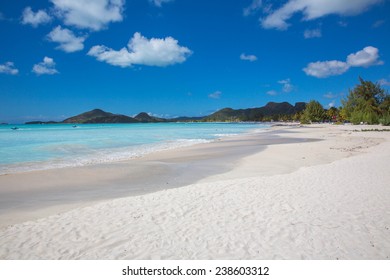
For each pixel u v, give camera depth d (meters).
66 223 6.32
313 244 5.07
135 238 5.51
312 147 21.45
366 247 4.94
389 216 6.20
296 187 8.73
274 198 7.69
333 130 49.19
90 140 33.34
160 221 6.31
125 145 27.14
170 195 8.30
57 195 9.27
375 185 8.62
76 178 11.91
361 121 67.81
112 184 10.83
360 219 6.08
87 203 8.30
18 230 6.00
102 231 5.86
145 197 8.16
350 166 11.74
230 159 16.66
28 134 47.25
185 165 14.94
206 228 5.87
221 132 55.38
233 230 5.73
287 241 5.21
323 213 6.47
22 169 14.19
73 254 4.96
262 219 6.24
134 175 12.48
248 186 9.05
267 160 15.75
